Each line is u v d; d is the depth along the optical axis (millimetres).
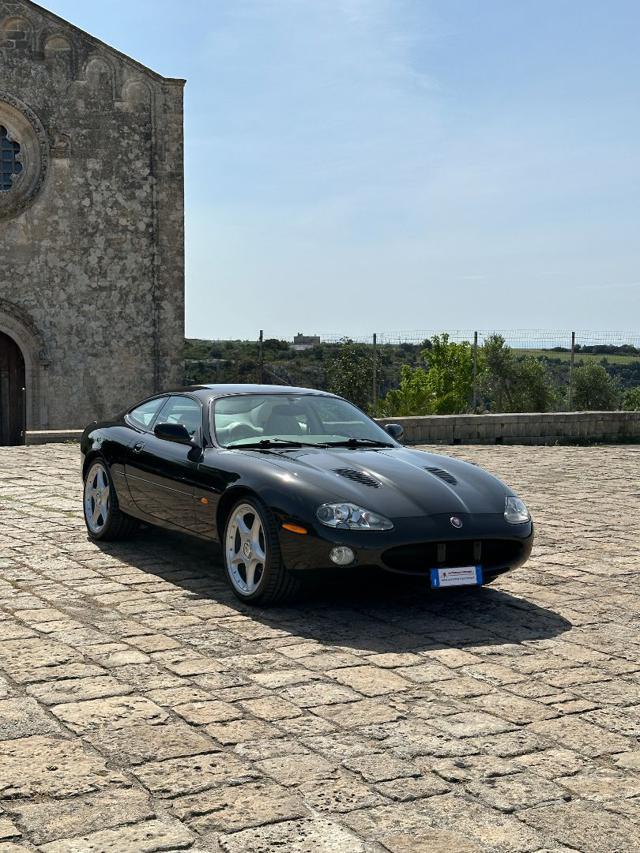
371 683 4590
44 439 17516
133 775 3514
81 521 8977
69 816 3188
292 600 6012
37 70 21938
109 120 22422
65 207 22219
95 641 5203
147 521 7289
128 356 22734
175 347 23031
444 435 19984
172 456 6941
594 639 5434
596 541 8539
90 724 4000
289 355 38000
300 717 4121
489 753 3777
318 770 3578
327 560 5574
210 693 4402
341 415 7438
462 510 5918
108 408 22641
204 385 7762
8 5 21688
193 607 5965
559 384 59219
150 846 2998
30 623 5543
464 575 5812
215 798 3334
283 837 3070
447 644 5277
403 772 3580
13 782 3439
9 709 4164
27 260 22000
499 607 6133
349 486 5887
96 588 6418
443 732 3990
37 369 22078
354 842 3049
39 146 21906
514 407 59781
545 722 4129
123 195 22578
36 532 8406
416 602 6223
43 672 4664
